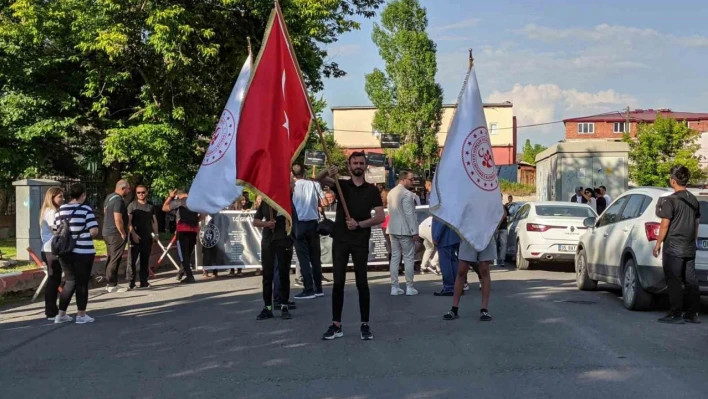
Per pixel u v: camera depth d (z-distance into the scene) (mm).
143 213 14047
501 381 6266
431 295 11805
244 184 7988
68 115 21688
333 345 7840
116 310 11000
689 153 37594
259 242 16172
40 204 16109
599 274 11547
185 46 20375
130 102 23531
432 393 5938
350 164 8008
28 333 9109
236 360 7250
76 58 20719
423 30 55562
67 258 9672
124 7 20109
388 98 55312
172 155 21062
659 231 9219
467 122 9352
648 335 8250
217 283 14555
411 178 11828
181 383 6426
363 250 8055
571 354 7246
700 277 9438
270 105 8102
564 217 16172
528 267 16500
